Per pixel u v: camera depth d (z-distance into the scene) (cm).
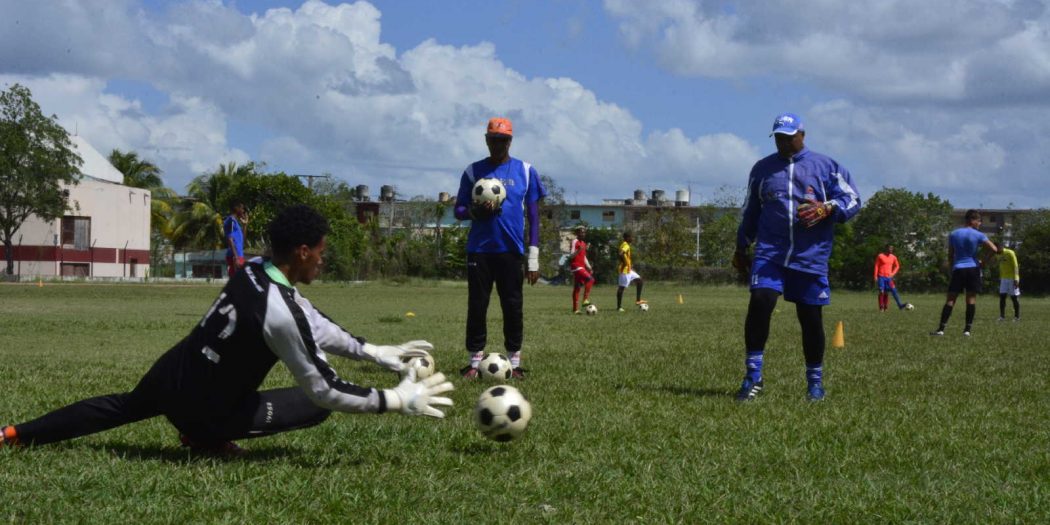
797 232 695
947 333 1523
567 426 555
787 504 386
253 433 430
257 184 6278
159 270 7131
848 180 704
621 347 1136
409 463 448
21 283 4119
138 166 7212
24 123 4822
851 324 1794
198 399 417
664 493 399
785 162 702
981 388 782
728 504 385
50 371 797
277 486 394
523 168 847
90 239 5347
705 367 909
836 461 469
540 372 854
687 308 2403
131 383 723
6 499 370
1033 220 6138
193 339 418
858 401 690
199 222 6888
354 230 5822
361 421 555
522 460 458
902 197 6388
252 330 405
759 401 678
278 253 416
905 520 368
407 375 429
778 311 2309
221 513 361
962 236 1481
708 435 534
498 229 823
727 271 5441
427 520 354
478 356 823
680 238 6569
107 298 2503
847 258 5091
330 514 362
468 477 422
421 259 5622
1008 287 2048
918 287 4909
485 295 829
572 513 367
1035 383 824
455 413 600
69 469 416
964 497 401
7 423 547
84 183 5297
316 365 405
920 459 479
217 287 3753
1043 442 536
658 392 719
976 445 520
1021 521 369
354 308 2208
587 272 2052
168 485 393
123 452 457
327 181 8600
